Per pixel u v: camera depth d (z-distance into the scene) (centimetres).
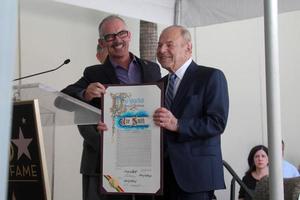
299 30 656
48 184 138
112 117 200
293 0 368
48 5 409
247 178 470
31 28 396
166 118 195
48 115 165
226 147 566
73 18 429
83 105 172
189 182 213
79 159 429
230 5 385
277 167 148
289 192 166
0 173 56
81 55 434
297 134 647
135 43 470
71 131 423
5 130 57
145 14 365
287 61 640
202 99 218
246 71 590
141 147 196
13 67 58
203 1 391
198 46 545
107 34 250
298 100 651
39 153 137
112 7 340
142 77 253
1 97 56
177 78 225
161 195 206
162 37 226
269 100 150
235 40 581
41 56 402
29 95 163
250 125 591
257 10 374
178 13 389
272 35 150
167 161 218
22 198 141
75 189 427
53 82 409
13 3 58
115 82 249
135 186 196
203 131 208
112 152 199
